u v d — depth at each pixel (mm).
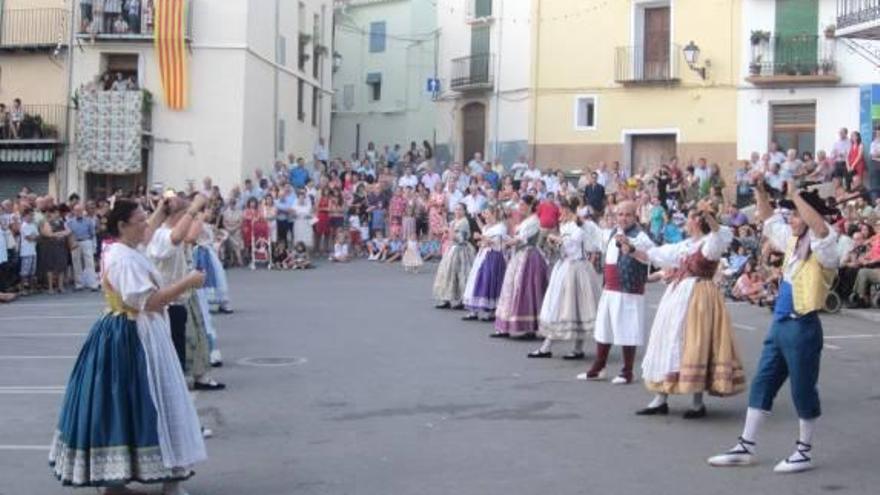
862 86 28688
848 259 17234
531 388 10602
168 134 30016
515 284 13867
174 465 6422
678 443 8273
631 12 33062
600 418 9203
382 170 31453
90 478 6277
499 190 27109
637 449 8078
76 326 15758
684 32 32250
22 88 30562
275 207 26250
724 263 19781
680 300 9047
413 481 7203
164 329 6621
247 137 30422
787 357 7402
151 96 29906
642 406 9688
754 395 7602
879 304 17156
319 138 36906
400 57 42469
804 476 7297
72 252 21703
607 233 11406
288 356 12625
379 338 14078
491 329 14961
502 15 35812
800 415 7430
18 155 29891
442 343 13625
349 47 44469
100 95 29312
